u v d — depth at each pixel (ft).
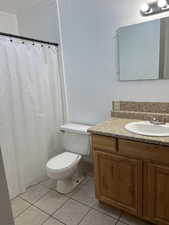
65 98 8.30
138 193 4.93
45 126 7.63
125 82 6.41
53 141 8.17
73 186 7.02
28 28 8.59
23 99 6.63
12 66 6.17
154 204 4.75
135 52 5.98
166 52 5.45
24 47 6.53
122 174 5.10
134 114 6.26
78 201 6.27
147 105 6.08
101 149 5.34
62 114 8.53
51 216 5.65
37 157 7.41
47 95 7.61
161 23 5.34
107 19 6.28
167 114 5.67
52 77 7.84
